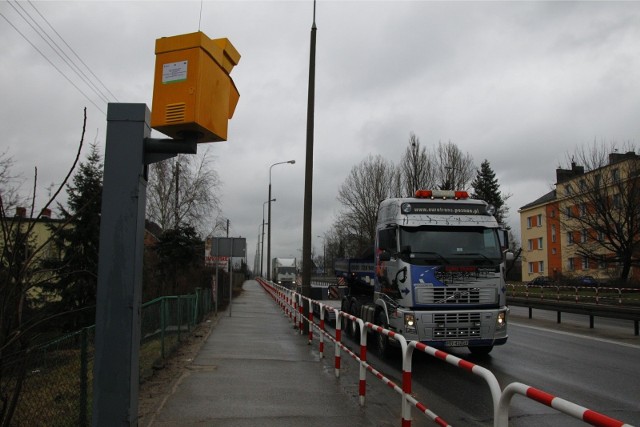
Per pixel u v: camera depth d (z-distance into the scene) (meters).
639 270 39.50
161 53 3.69
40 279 5.06
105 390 3.56
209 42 3.70
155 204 36.72
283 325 16.69
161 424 5.36
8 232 4.04
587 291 35.38
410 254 9.74
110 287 3.63
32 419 4.86
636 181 30.06
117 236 3.66
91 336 5.55
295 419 5.63
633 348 12.10
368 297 13.69
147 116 3.83
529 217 65.75
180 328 11.59
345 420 5.65
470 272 9.67
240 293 44.59
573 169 33.62
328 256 96.44
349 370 8.86
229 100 4.06
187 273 23.70
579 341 13.35
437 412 6.49
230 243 19.38
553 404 2.64
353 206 49.53
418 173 41.81
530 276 65.31
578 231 34.56
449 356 4.09
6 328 3.87
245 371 8.42
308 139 14.82
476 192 57.75
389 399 6.95
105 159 3.72
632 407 6.75
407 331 9.46
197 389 7.01
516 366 9.74
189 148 3.78
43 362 4.96
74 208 16.48
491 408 6.73
